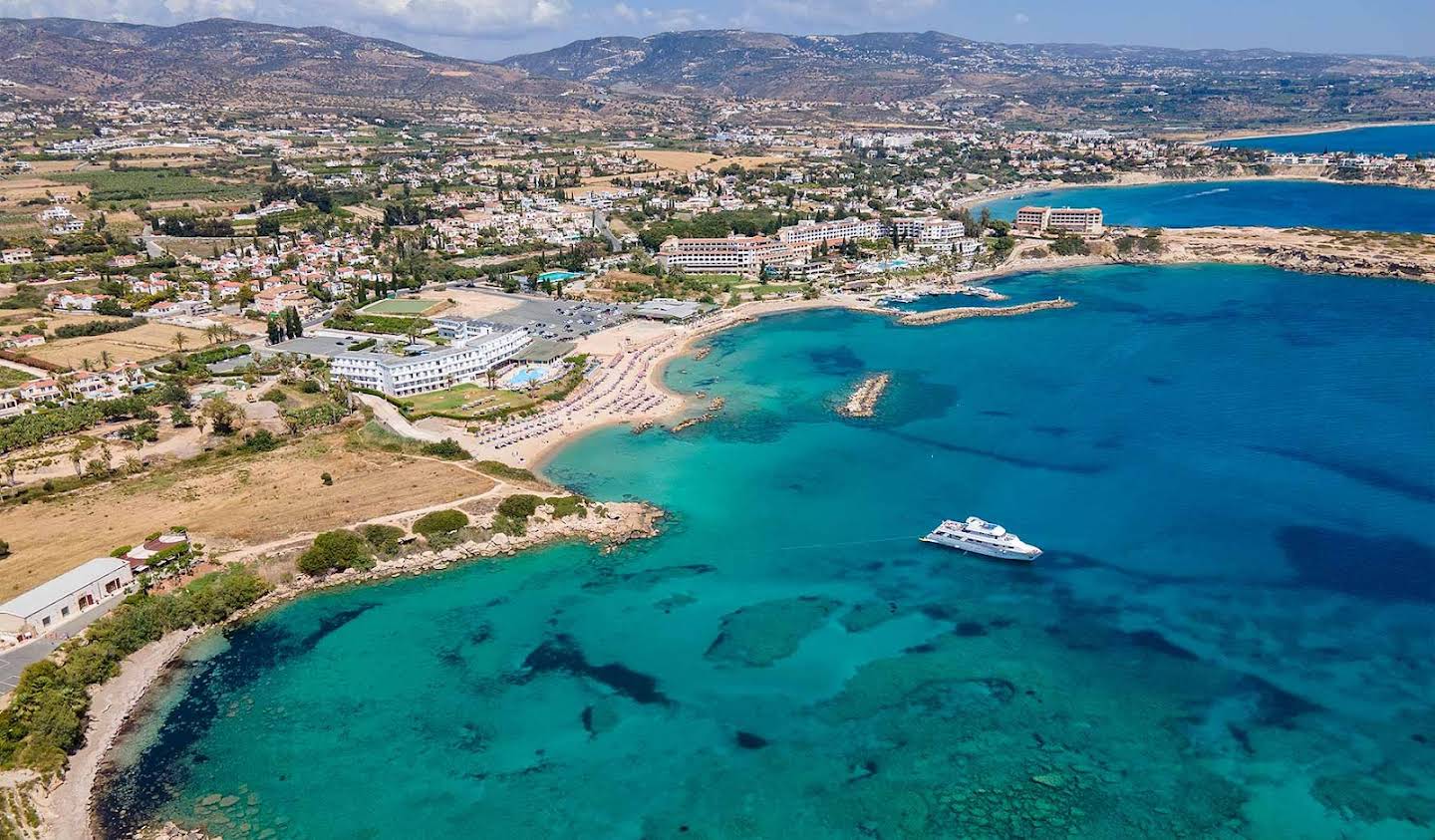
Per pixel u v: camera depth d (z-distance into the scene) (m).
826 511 178.75
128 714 120.19
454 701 123.31
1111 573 153.38
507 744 115.31
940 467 198.38
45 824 100.00
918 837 100.50
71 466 190.88
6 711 112.56
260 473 188.88
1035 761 111.44
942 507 179.25
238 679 128.25
